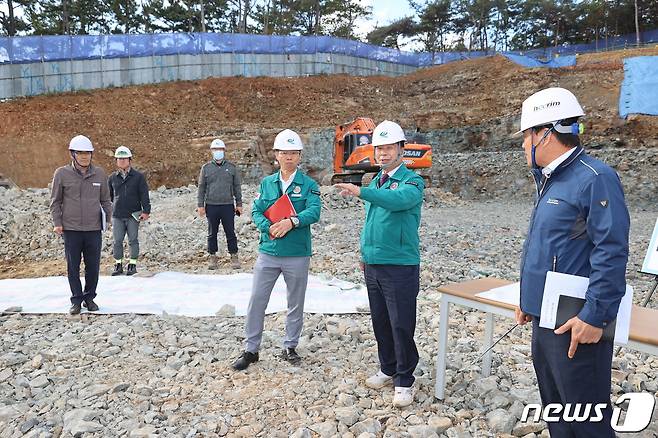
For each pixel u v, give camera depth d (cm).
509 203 2167
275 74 3409
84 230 593
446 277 790
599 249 218
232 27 4919
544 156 240
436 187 2370
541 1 5281
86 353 480
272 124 2930
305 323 563
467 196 2323
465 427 340
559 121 233
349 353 478
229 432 340
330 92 3338
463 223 1444
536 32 5569
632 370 440
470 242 1117
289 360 453
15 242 1116
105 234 1070
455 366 436
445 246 1067
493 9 5516
